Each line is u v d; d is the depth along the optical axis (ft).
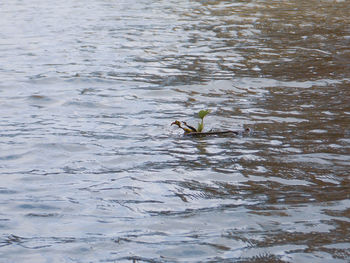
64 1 61.11
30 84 28.09
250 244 12.10
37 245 12.36
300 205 14.12
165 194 15.10
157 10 53.42
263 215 13.57
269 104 24.20
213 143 19.42
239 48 36.19
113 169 17.11
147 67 31.53
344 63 31.53
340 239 12.21
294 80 28.09
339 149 18.53
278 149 18.62
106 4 58.13
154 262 11.48
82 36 40.73
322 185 15.53
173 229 12.98
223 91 26.48
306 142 19.29
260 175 16.35
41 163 17.75
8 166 17.52
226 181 15.96
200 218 13.51
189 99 25.26
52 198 14.98
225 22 46.37
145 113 23.29
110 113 23.36
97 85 27.84
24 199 14.93
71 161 17.88
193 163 17.49
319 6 55.36
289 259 11.41
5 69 31.30
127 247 12.14
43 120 22.50
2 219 13.73
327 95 25.36
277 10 52.75
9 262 11.65
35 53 35.42
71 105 24.52
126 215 13.84
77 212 14.08
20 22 47.21
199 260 11.50
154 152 18.60
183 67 31.40
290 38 39.17
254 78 28.63
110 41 38.86
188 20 47.52
